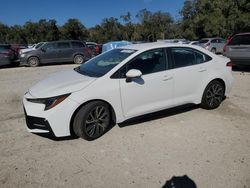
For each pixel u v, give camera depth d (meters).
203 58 5.61
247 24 38.62
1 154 4.02
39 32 70.69
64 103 4.11
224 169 3.57
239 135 4.59
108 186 3.27
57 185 3.30
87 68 5.12
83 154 4.00
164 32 76.81
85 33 76.62
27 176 3.48
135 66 4.74
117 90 4.50
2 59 15.51
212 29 43.00
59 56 16.81
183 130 4.79
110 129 4.83
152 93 4.89
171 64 5.12
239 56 10.68
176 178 3.40
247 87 8.01
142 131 4.75
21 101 6.94
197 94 5.54
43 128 4.20
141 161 3.79
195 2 58.25
